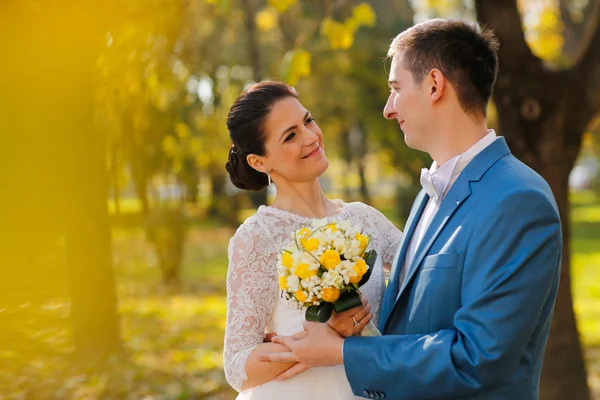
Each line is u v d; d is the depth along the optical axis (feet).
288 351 6.99
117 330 20.42
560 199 13.99
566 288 14.40
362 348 6.08
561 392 14.35
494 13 13.66
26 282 3.04
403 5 46.09
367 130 48.14
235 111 7.86
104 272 20.03
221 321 28.02
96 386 16.92
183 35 23.03
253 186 8.45
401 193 55.77
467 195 6.16
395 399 5.94
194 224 45.47
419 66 6.44
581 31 39.65
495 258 5.66
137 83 19.52
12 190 3.03
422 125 6.54
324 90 44.70
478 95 6.40
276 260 7.51
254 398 7.36
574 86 13.70
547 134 13.74
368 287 7.78
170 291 37.68
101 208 19.99
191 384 17.71
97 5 3.40
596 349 22.07
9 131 3.05
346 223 6.61
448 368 5.58
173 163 29.68
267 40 43.29
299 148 7.72
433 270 6.07
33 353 16.72
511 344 5.50
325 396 7.34
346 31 17.75
